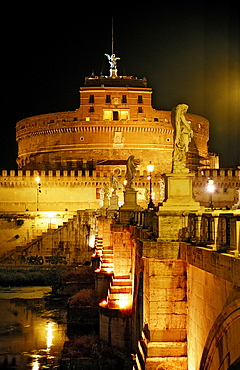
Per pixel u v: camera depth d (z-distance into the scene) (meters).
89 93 121.19
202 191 101.12
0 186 105.56
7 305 54.25
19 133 135.75
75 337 37.50
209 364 13.97
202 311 15.03
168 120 122.44
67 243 82.69
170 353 17.33
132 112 120.62
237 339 11.73
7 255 83.44
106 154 119.25
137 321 28.84
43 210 105.25
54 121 124.44
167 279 17.62
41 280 68.69
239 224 11.75
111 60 129.88
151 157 119.81
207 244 14.41
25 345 38.72
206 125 130.25
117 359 31.23
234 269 11.03
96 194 105.00
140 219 27.11
